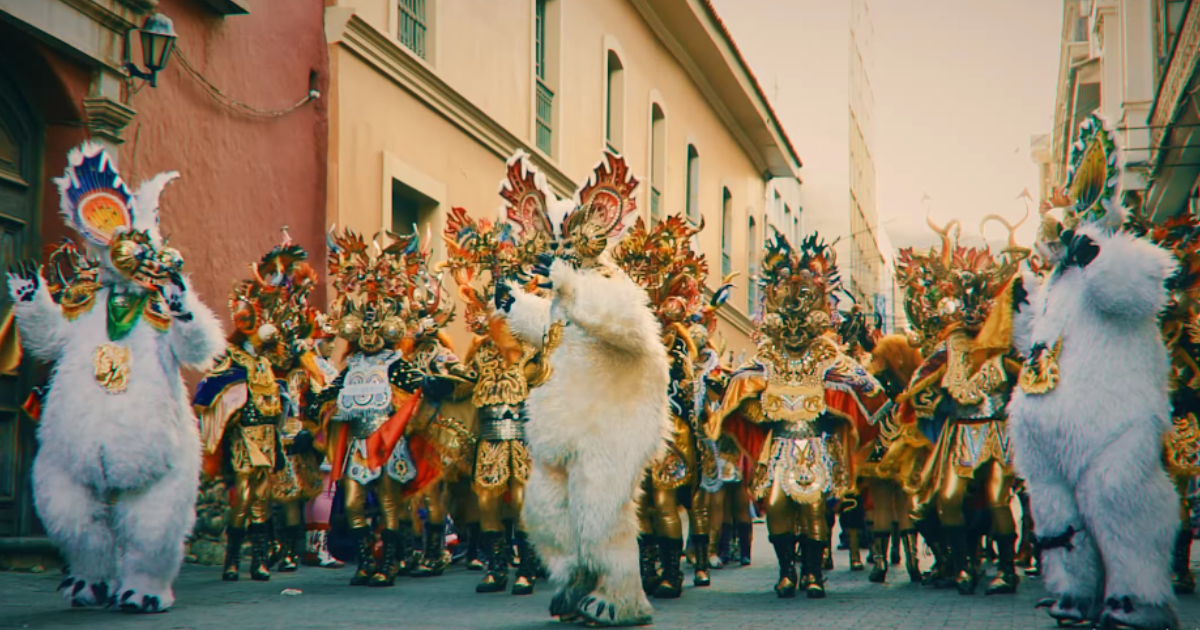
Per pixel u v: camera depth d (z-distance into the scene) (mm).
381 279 9289
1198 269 8523
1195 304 8703
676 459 8281
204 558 11086
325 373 10688
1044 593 8461
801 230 46938
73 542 7121
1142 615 6004
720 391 10039
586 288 6703
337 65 13992
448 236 9625
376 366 9266
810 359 8445
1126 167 25266
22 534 9914
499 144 18312
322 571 10711
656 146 26750
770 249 8594
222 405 9430
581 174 21922
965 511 8938
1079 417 6199
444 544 10789
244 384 9539
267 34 13039
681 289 8586
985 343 8203
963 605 7801
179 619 6922
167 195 11328
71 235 10258
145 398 7195
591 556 6586
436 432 9438
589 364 6738
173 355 7465
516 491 8578
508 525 9273
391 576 9227
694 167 29547
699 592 8742
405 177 15414
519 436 8617
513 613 7320
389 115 15094
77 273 7484
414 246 9578
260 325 9789
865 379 8414
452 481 9961
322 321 10180
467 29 17219
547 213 7430
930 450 9258
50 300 7332
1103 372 6207
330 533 11766
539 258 6855
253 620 6922
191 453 7453
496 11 18297
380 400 9141
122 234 7355
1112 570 6102
